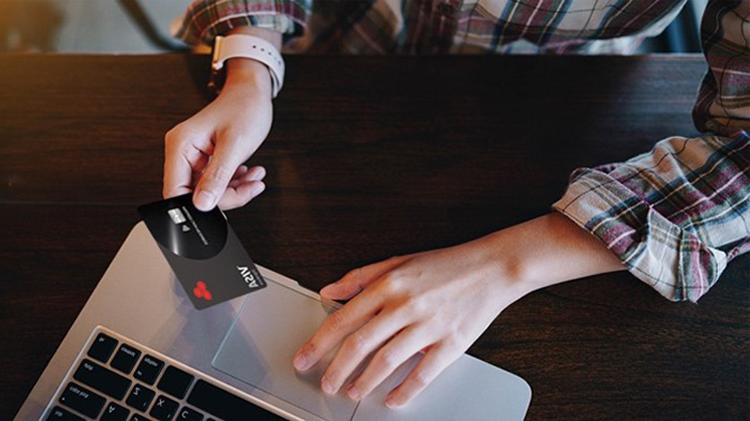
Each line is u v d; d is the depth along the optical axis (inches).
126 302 26.0
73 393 24.3
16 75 30.9
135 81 30.8
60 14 43.1
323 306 26.2
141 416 23.9
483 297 25.7
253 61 30.2
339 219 27.8
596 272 26.5
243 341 25.4
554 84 30.9
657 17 33.2
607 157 29.3
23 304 26.1
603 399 24.6
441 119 30.0
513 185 28.7
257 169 28.1
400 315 25.1
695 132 29.9
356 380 24.6
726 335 25.8
